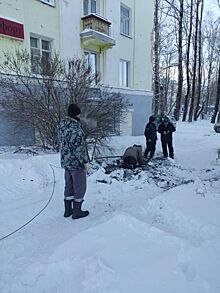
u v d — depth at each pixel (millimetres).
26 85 7977
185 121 30734
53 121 8016
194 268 2420
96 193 5211
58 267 2613
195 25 29469
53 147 8438
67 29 12039
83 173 3947
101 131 8609
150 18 17500
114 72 14914
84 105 8102
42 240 3297
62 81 8109
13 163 6090
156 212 3730
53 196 5047
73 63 8539
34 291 2379
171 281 2256
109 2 14156
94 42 13211
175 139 14594
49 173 6160
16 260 2855
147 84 17656
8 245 3189
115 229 3205
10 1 9695
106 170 7270
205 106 47250
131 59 16172
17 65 8461
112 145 10773
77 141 3826
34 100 7895
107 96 9125
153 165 8234
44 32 11141
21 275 2582
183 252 2605
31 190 5387
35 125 8188
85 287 2311
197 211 3590
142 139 13305
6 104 8117
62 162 3963
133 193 5324
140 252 2703
